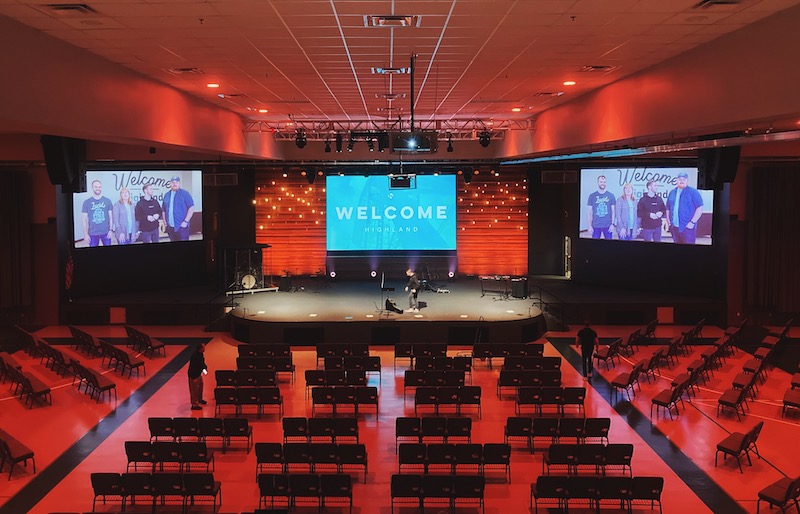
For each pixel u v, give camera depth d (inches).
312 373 641.0
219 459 508.1
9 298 912.3
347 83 617.6
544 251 1201.4
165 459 464.1
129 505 434.3
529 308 920.3
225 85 617.9
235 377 631.8
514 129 911.0
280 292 1062.4
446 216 1169.4
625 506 434.9
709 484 462.9
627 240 1026.1
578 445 458.6
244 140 888.3
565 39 430.6
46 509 426.9
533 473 484.7
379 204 1167.0
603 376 721.6
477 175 1189.7
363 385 644.7
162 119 599.5
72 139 569.0
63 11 350.0
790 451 516.1
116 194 994.7
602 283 1095.6
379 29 407.5
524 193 1194.6
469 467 496.1
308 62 512.4
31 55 384.5
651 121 522.3
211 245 1145.4
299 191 1184.8
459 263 1195.9
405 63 522.9
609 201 1040.2
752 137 474.9
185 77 570.6
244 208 1181.7
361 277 1180.5
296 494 421.1
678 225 973.8
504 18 378.9
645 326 944.9
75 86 439.8
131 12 356.5
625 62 507.2
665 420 585.6
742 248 931.3
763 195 911.0
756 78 374.6
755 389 673.0
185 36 416.5
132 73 533.0
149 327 951.0
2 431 514.3
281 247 1191.6
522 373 641.0
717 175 612.7
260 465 496.1
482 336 844.0
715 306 941.8
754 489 455.2
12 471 478.0
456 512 427.8
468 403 589.3
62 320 956.0
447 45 454.0
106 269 1023.6
